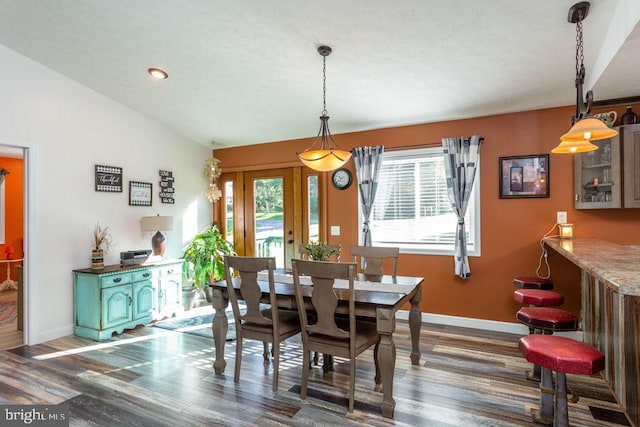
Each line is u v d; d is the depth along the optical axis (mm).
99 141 3916
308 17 2459
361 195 4309
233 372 2795
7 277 5766
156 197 4598
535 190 3559
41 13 2736
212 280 5000
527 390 2473
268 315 2920
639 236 3191
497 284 3730
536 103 3473
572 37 2461
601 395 2416
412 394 2430
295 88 3541
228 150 5422
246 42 2828
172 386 2559
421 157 4156
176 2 2455
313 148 4766
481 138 3744
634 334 1850
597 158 3170
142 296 3924
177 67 3295
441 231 4066
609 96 3033
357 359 3049
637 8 1839
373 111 3869
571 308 3430
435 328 3818
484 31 2469
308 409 2260
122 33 2863
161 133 4656
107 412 2221
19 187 6016
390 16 2387
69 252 3631
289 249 4988
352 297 2193
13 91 3215
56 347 3299
